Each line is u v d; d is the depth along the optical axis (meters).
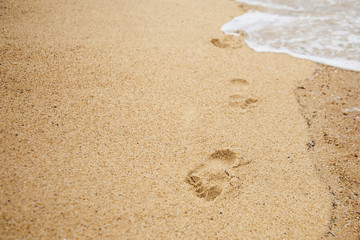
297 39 2.09
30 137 1.32
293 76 1.79
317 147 1.43
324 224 1.20
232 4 2.57
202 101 1.57
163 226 1.15
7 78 1.51
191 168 1.30
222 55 1.88
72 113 1.43
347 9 2.46
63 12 2.04
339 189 1.29
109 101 1.50
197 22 2.18
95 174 1.24
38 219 1.11
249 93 1.64
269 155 1.38
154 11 2.24
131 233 1.12
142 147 1.35
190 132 1.43
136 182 1.24
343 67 1.86
